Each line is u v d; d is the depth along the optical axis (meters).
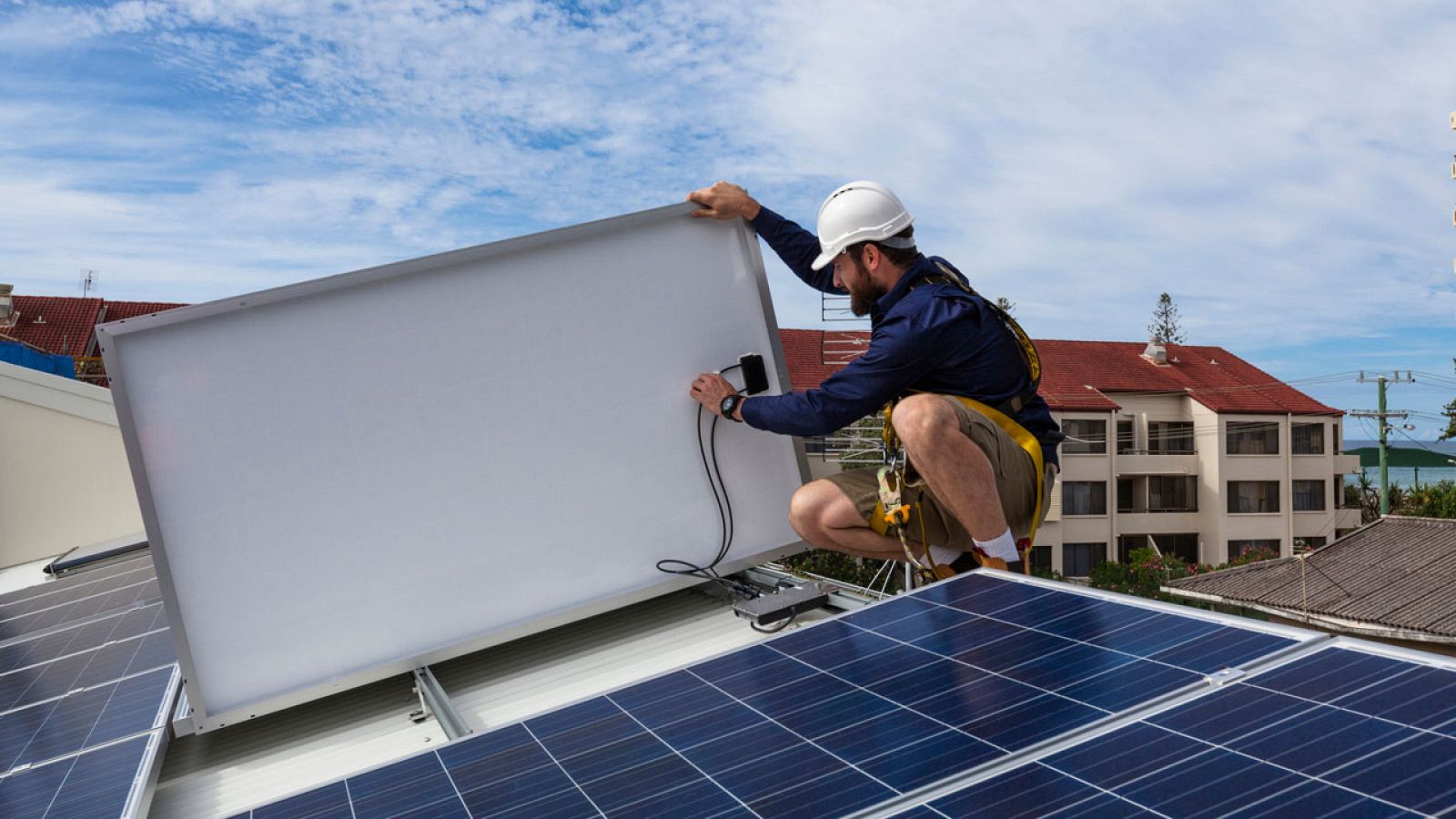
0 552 9.84
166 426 3.13
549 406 3.57
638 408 3.70
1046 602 2.31
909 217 3.44
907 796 1.49
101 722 2.91
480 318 3.51
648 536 3.69
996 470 3.14
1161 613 2.05
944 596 2.51
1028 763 1.53
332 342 3.33
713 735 1.91
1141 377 42.03
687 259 3.81
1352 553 25.92
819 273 3.91
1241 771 1.35
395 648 3.34
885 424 3.43
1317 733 1.41
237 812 2.03
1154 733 1.53
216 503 3.17
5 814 2.29
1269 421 40.78
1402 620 21.00
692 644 3.46
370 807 1.87
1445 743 1.28
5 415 9.95
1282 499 40.56
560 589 3.55
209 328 3.20
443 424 3.44
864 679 2.06
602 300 3.67
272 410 3.25
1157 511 41.16
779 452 3.91
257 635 3.20
